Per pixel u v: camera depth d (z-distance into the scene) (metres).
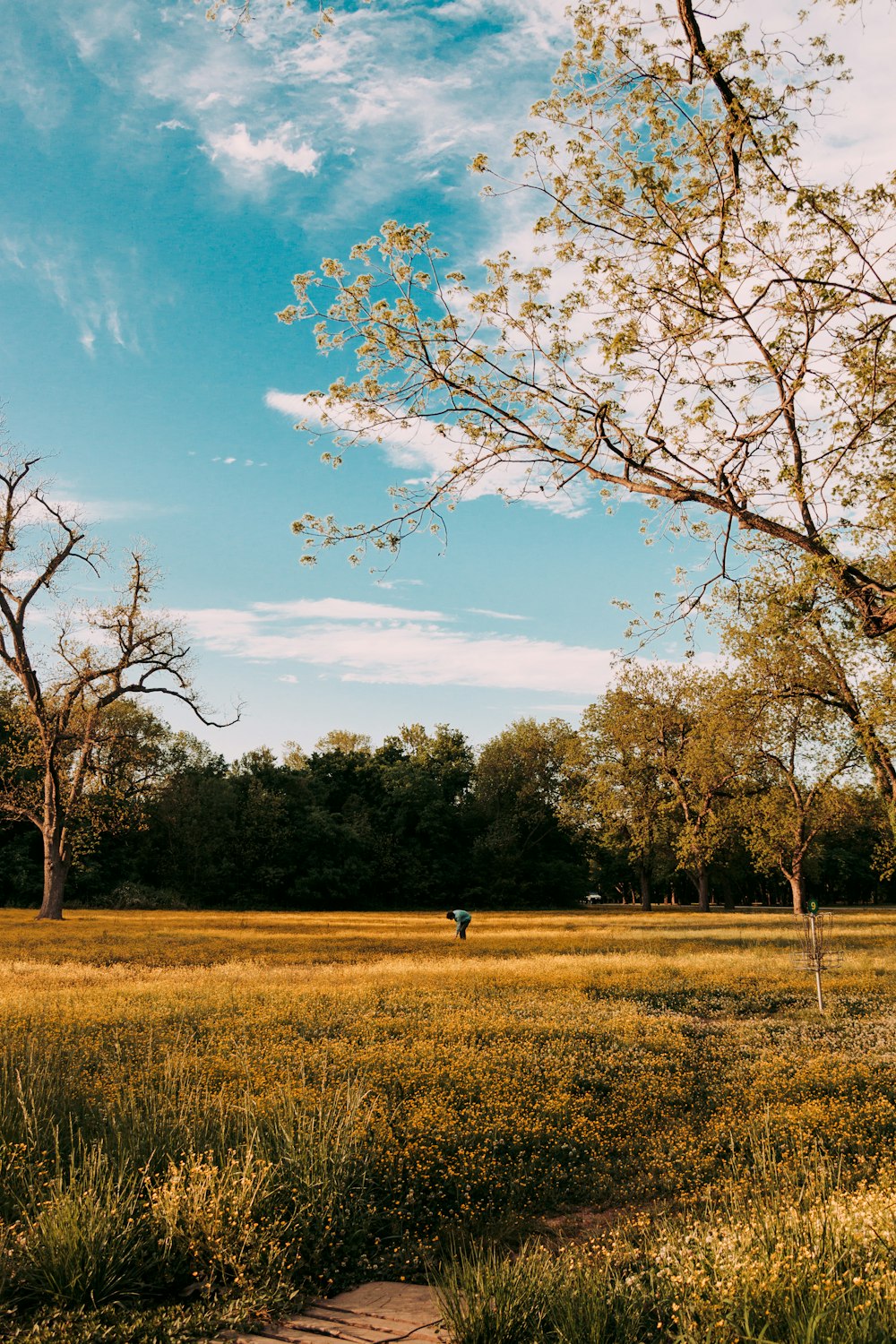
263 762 90.62
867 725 23.00
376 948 34.62
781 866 54.53
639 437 9.49
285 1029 14.51
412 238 8.62
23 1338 4.50
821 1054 12.91
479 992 20.66
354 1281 5.80
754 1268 4.23
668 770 61.38
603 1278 4.71
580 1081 11.37
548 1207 7.35
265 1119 7.57
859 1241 4.59
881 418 9.52
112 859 74.00
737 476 9.47
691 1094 10.95
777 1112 9.49
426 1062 11.59
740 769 48.12
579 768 74.69
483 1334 4.32
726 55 8.38
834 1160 7.71
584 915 69.31
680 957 29.77
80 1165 6.64
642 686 65.75
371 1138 7.93
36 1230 5.45
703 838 52.41
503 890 91.19
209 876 79.31
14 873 64.81
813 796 48.72
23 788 51.22
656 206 8.74
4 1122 7.31
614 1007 18.73
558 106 8.75
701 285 8.63
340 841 88.12
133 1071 10.63
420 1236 6.57
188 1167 6.24
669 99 8.66
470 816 96.25
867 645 19.52
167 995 19.05
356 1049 12.51
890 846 40.59
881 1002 19.83
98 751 49.56
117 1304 4.96
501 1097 10.10
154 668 49.66
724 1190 7.01
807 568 9.87
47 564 47.19
